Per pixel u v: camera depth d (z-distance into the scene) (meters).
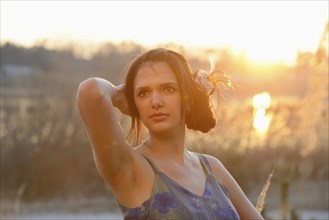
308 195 21.50
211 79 4.47
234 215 4.07
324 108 19.53
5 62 36.06
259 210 4.78
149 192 3.92
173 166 4.06
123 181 3.89
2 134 22.73
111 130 3.84
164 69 4.07
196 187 4.05
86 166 22.55
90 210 20.73
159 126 4.04
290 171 22.12
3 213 19.05
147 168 3.97
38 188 22.02
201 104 4.25
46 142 22.67
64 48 29.14
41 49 31.72
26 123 22.89
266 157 21.88
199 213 3.92
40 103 23.55
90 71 26.19
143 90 4.07
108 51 27.50
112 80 25.77
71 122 23.19
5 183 21.95
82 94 3.81
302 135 21.97
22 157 22.23
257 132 22.42
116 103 4.06
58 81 24.58
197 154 4.34
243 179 21.12
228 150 20.89
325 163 22.80
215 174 4.28
